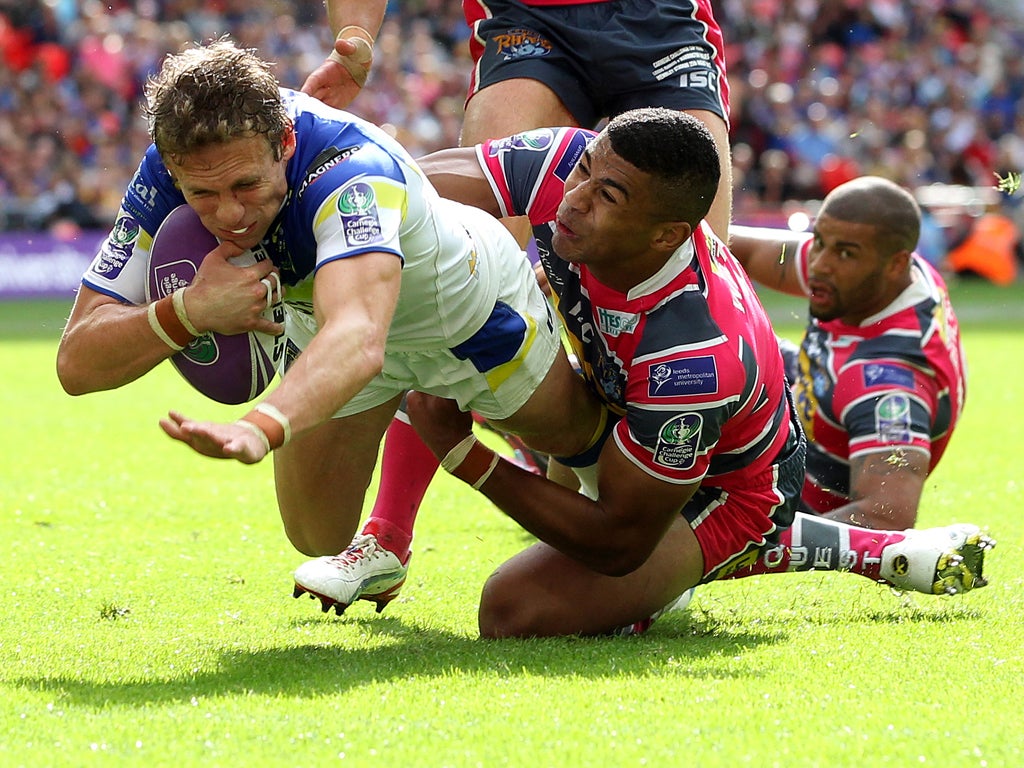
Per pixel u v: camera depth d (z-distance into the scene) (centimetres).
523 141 634
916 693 503
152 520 928
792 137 3281
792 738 448
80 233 2902
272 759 425
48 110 2995
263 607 686
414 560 811
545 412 629
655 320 592
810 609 680
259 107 489
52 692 503
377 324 486
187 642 601
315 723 460
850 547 682
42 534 873
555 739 445
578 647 595
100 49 3069
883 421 783
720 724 461
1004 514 929
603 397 635
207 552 824
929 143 3438
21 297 2820
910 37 3619
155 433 1339
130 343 519
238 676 530
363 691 504
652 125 556
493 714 472
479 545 853
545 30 778
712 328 593
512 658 566
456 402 616
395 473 678
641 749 435
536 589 623
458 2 3472
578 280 613
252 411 455
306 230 520
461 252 573
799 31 3475
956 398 825
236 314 513
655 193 557
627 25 774
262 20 3256
